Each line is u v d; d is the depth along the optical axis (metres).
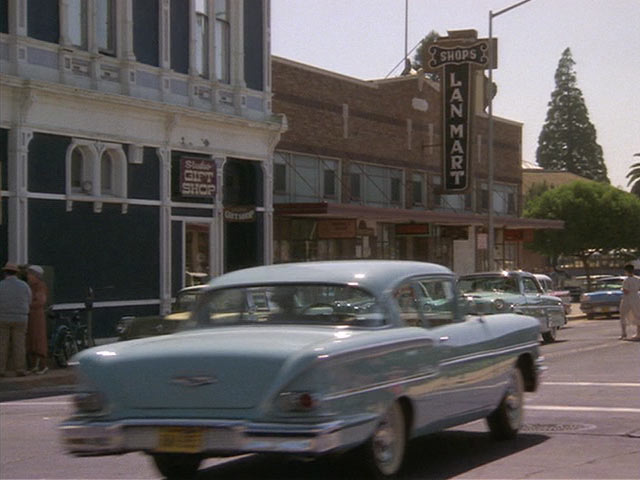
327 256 35.34
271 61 31.89
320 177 34.84
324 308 8.84
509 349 10.62
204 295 9.26
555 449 10.48
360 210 32.47
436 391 9.11
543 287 27.72
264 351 7.74
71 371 19.94
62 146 23.34
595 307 38.41
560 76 102.19
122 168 25.02
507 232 47.59
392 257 39.84
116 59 24.98
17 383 18.16
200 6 27.92
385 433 8.41
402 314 8.98
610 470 9.37
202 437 7.70
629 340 26.89
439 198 42.47
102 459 10.27
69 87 23.06
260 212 29.80
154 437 7.82
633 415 12.77
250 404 7.66
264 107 30.03
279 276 9.12
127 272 25.16
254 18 29.78
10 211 22.12
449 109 38.66
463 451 10.39
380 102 38.28
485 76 47.44
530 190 80.69
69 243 23.50
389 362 8.38
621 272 76.12
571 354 22.38
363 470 8.28
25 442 11.45
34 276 19.62
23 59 22.48
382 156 38.41
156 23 26.25
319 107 34.62
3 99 21.89
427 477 9.07
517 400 11.01
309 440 7.45
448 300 9.91
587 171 101.06
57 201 23.20
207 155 27.77
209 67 28.06
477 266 45.94
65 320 21.30
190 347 8.01
